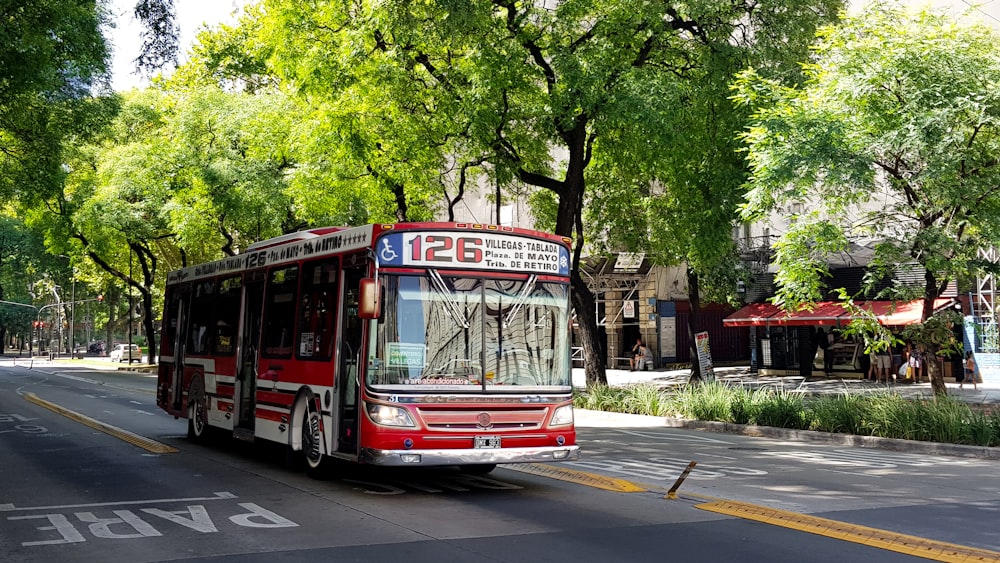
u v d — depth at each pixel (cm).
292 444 1252
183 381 1770
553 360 1112
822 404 2025
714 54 2406
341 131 2452
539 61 2375
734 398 2195
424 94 2423
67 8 2092
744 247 3953
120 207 4084
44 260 8081
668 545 778
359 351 1051
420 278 1056
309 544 788
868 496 1083
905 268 2002
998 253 2398
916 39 1858
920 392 2862
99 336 13775
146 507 981
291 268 1303
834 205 1988
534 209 3272
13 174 2731
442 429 1023
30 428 1973
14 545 789
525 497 1048
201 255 5153
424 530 849
